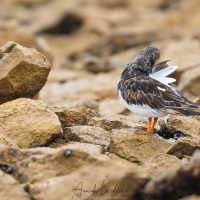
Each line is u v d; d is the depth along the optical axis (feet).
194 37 107.65
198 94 68.28
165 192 32.63
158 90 41.68
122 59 101.40
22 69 45.80
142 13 150.61
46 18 138.21
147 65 44.78
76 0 173.99
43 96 73.56
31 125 42.98
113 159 41.52
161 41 110.42
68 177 34.14
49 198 33.17
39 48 73.26
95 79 82.48
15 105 44.27
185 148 41.83
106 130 47.14
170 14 143.54
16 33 72.64
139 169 34.94
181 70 75.31
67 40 127.24
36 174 35.70
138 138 42.73
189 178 32.27
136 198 33.09
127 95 42.93
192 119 46.93
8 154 36.99
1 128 42.78
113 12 150.10
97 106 61.72
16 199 33.24
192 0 147.23
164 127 46.75
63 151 36.29
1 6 165.68
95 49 117.60
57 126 43.21
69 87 77.00
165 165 36.58
